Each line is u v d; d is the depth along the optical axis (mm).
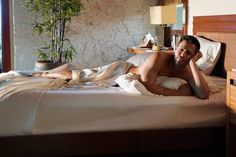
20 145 2457
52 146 2492
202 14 3949
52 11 4590
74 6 4602
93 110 2521
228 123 2566
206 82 2826
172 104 2621
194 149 2725
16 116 2455
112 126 2555
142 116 2582
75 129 2512
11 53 5062
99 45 5297
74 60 5227
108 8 5242
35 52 5094
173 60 2939
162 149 2639
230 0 3361
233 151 2600
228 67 3332
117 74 3070
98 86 2904
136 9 5348
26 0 4965
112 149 2570
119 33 5336
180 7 4539
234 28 3260
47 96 2514
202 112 2672
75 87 2863
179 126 2648
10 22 4996
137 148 2600
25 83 2773
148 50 4504
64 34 5078
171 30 4945
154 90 2686
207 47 3533
